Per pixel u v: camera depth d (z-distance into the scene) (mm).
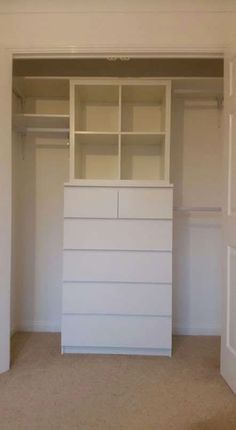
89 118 3145
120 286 2717
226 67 2297
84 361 2615
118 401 2051
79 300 2723
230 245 2225
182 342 3055
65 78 2777
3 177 2340
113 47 2350
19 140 3211
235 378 2129
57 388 2199
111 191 2709
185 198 3229
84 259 2717
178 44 2328
